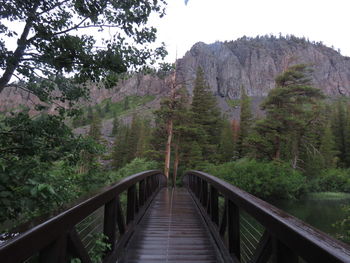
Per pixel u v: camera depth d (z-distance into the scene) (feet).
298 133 73.67
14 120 11.23
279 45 575.79
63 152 12.64
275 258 4.46
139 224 14.71
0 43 11.31
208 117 101.19
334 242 3.03
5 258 2.85
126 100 304.71
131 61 14.60
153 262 9.36
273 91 71.92
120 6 13.41
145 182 19.57
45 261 4.22
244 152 111.86
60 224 4.35
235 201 7.50
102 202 7.00
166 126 66.13
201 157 75.97
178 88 65.00
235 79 447.42
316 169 86.84
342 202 64.54
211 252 10.47
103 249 7.41
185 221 15.97
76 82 14.23
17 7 11.27
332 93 468.34
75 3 12.67
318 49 592.19
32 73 12.28
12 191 8.34
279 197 61.05
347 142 125.49
